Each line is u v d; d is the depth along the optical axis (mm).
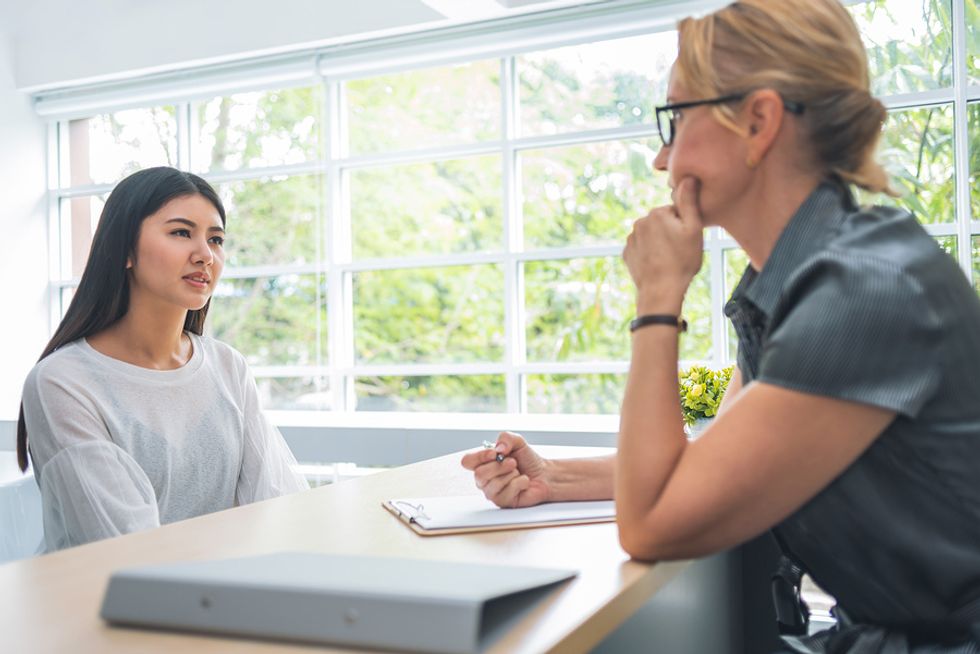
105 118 5375
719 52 994
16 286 5320
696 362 4078
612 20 4113
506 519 1113
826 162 989
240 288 5066
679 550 894
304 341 4977
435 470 1587
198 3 4793
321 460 3787
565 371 4535
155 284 1878
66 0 5008
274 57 4797
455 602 630
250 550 968
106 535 1688
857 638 955
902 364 842
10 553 1944
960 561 881
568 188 4516
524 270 4625
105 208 1924
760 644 1552
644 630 1068
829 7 994
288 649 646
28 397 1815
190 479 1926
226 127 5090
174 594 698
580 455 1675
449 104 4828
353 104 5016
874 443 883
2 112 5234
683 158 1017
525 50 4340
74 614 743
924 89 3729
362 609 647
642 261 1024
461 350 5012
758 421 857
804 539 980
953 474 868
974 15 3652
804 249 961
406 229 5012
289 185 4977
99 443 1748
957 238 3699
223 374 2066
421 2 4320
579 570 878
